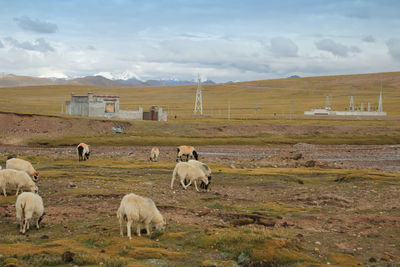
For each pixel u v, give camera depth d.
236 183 30.95
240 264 11.27
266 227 16.14
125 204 13.66
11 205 19.86
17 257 10.92
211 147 70.00
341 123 111.44
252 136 84.44
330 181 33.31
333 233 15.48
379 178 33.47
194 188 27.36
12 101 173.75
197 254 12.17
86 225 15.97
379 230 16.03
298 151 67.00
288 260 11.54
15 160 26.86
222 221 17.23
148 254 11.69
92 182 28.81
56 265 10.48
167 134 80.81
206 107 198.12
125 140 71.38
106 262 10.64
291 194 26.44
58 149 61.38
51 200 21.66
